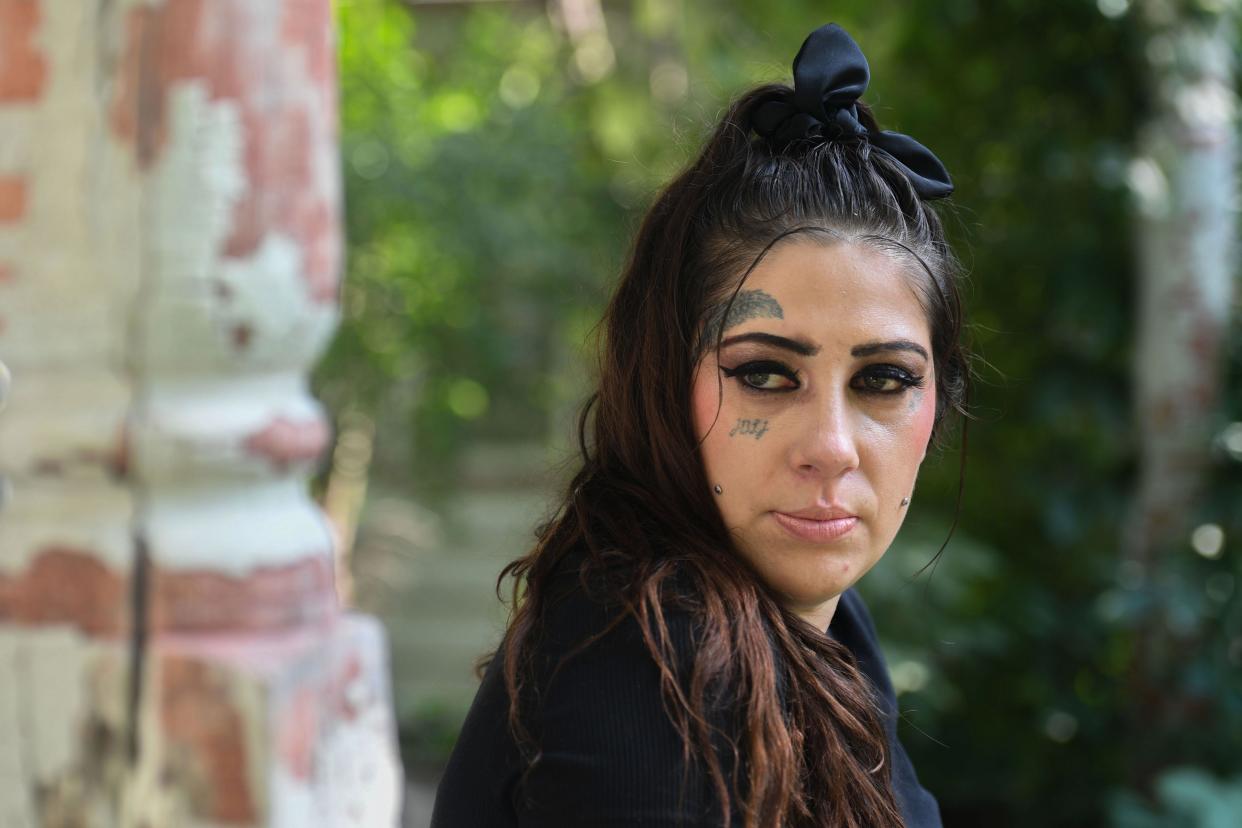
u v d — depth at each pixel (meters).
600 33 7.71
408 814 6.00
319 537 1.19
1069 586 5.34
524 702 1.47
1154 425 4.79
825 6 5.74
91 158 1.09
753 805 1.35
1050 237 5.10
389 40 7.04
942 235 1.71
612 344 1.72
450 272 7.23
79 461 1.09
